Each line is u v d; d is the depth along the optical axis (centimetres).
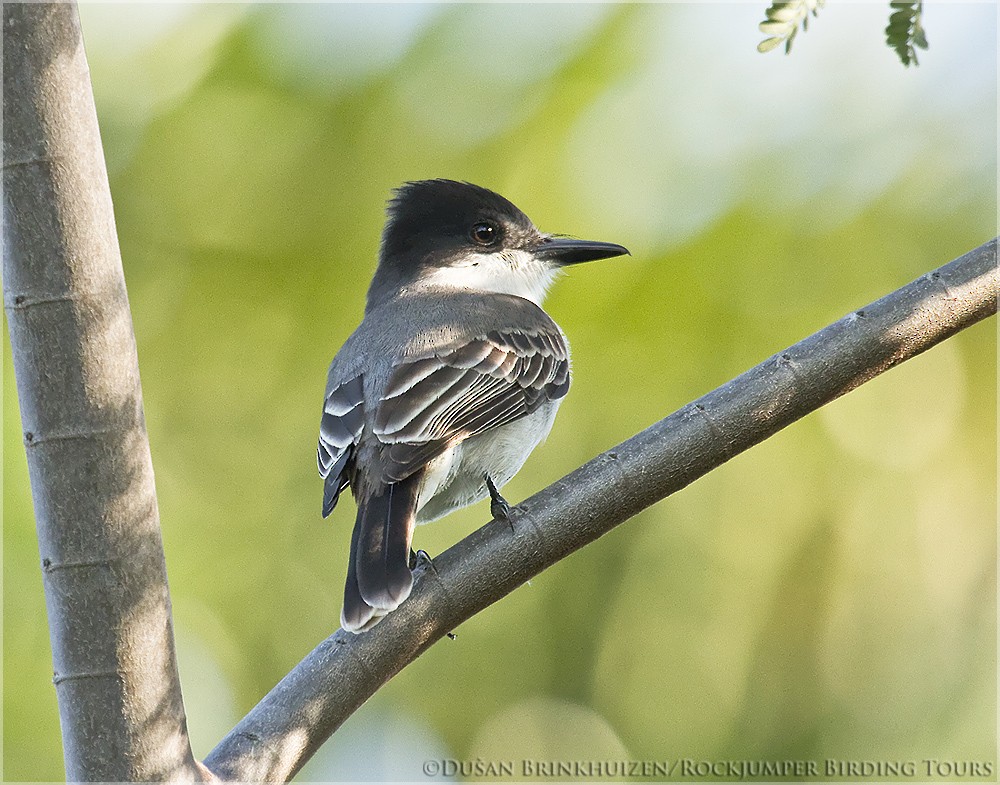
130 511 590
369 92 1133
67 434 579
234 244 1135
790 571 1088
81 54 572
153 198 1136
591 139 1123
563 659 1092
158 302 1127
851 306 1072
